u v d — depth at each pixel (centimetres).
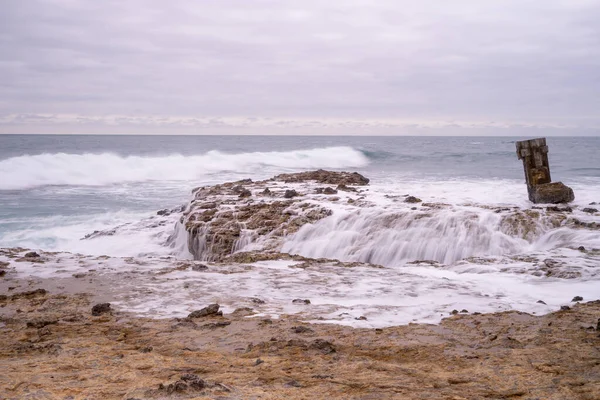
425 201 1802
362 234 1524
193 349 576
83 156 4012
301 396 404
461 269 1116
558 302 810
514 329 632
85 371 482
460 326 657
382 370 483
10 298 858
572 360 502
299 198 1902
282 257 1302
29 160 3781
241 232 1609
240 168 4606
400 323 687
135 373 473
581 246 1253
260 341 599
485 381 448
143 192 3161
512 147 8088
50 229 2162
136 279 977
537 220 1470
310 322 688
